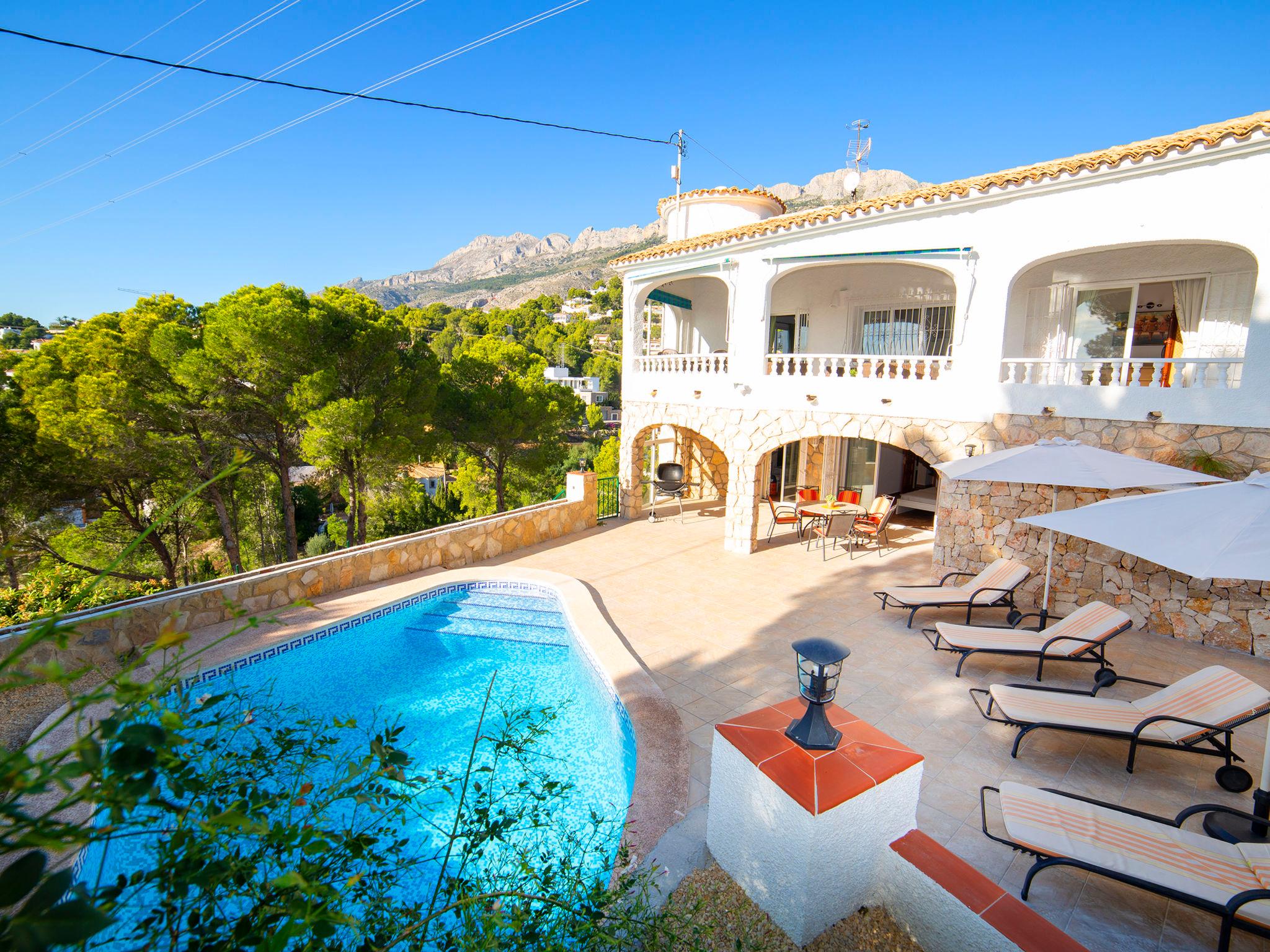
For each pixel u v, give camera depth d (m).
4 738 6.40
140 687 1.26
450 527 12.65
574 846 3.72
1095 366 10.39
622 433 16.67
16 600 10.77
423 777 2.59
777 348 17.78
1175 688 5.95
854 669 8.03
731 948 3.86
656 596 10.90
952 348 10.83
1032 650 7.39
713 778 4.58
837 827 3.85
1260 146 7.95
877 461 17.30
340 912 1.84
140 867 4.72
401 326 23.08
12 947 0.96
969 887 3.73
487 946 2.18
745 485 13.51
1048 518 6.06
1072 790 5.59
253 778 2.21
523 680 8.70
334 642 9.37
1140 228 8.95
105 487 19.19
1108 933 4.09
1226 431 8.55
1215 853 4.08
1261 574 4.26
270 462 21.33
